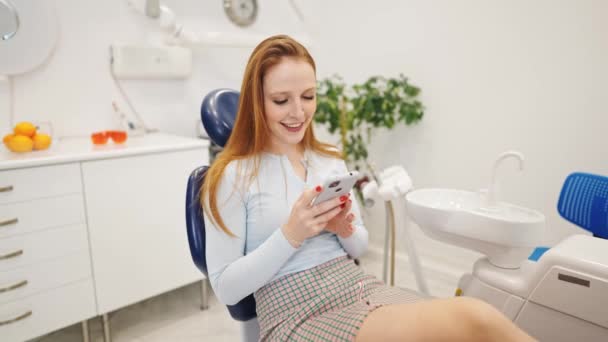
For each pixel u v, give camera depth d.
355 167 2.39
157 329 1.79
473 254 2.12
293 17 2.61
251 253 0.85
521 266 1.13
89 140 1.85
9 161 1.34
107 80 1.99
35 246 1.42
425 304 0.74
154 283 1.74
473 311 0.68
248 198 0.92
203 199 0.89
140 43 2.07
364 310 0.79
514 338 0.65
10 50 1.70
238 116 0.96
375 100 2.10
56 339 1.73
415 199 1.27
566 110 1.71
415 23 2.16
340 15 2.51
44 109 1.84
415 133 2.24
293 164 1.02
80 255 1.53
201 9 2.22
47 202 1.43
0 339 1.38
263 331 0.88
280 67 0.88
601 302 0.90
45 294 1.46
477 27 1.93
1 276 1.36
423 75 2.17
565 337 0.98
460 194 1.31
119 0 1.98
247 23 2.38
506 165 1.92
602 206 1.29
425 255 2.31
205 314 1.92
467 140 2.04
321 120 2.20
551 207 1.81
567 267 0.95
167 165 1.72
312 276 0.90
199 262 0.97
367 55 2.41
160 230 1.73
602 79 1.60
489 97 1.93
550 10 1.70
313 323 0.82
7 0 1.67
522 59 1.81
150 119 2.14
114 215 1.59
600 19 1.58
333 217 0.92
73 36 1.87
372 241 2.56
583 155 1.69
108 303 1.62
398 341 0.70
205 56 2.29
